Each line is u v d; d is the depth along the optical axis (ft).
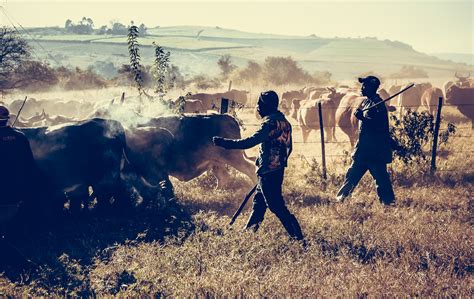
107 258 25.03
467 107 75.10
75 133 31.07
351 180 35.01
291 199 35.42
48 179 30.58
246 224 27.43
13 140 23.61
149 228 29.07
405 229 27.20
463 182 39.58
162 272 22.48
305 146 63.26
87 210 32.63
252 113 95.86
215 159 38.11
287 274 21.59
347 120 59.36
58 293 20.89
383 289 19.93
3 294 20.56
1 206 23.67
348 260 23.35
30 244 27.37
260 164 25.58
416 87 96.07
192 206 34.58
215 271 21.74
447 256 23.68
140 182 32.58
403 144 43.29
